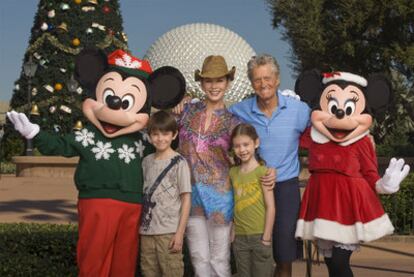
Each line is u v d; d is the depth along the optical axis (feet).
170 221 18.90
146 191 19.20
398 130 110.63
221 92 20.15
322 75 21.25
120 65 20.10
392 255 33.68
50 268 22.02
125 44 101.81
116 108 19.31
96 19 97.86
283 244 20.39
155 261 19.26
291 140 20.57
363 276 27.91
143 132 20.25
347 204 19.72
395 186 19.45
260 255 19.53
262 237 19.45
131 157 19.43
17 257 22.79
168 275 18.92
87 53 20.17
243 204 19.60
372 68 112.47
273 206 19.49
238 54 143.13
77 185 19.35
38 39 96.99
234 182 19.83
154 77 20.45
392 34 108.99
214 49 141.69
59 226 27.86
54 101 96.02
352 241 19.60
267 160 20.49
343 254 19.81
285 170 20.48
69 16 97.14
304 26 110.22
